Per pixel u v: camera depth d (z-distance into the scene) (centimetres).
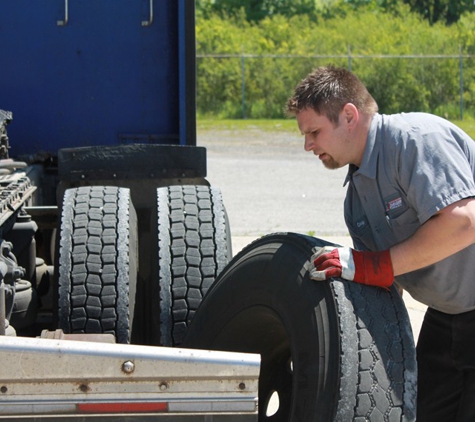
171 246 441
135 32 593
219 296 373
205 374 289
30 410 288
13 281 373
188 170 510
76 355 286
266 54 3047
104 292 416
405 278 367
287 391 384
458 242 311
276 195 1361
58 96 599
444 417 397
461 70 2748
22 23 591
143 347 290
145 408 289
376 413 293
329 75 327
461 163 317
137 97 600
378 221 345
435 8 3756
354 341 298
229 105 2905
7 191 435
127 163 506
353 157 334
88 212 442
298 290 319
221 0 3744
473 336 371
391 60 2911
